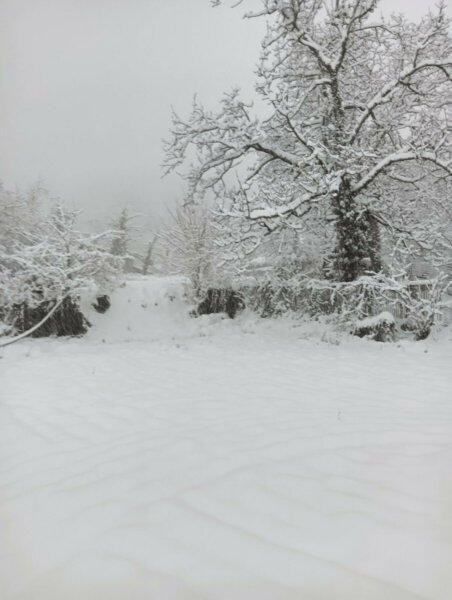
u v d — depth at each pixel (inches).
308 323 505.7
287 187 438.0
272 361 303.4
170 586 58.1
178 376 251.1
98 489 96.0
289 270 544.4
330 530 72.3
